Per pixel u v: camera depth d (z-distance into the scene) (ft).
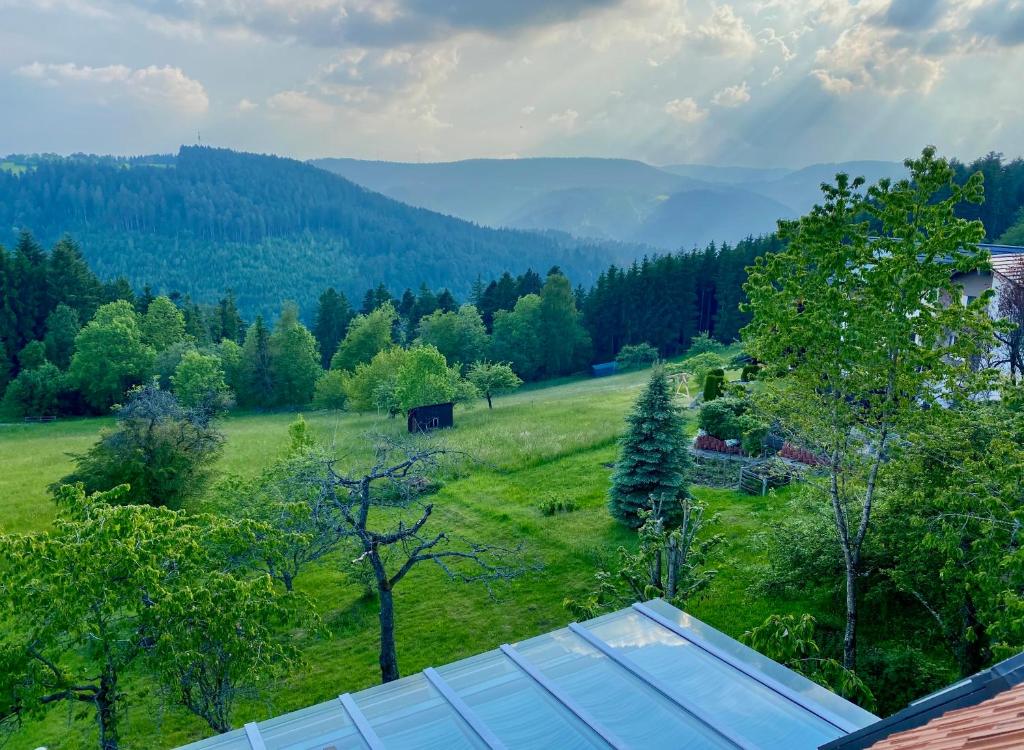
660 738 24.44
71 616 39.60
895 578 46.85
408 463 57.82
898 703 43.14
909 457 43.27
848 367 44.27
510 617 67.87
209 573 49.19
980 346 43.73
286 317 316.60
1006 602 31.48
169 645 39.78
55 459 152.56
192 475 89.76
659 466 84.38
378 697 29.04
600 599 56.08
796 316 45.73
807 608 58.49
